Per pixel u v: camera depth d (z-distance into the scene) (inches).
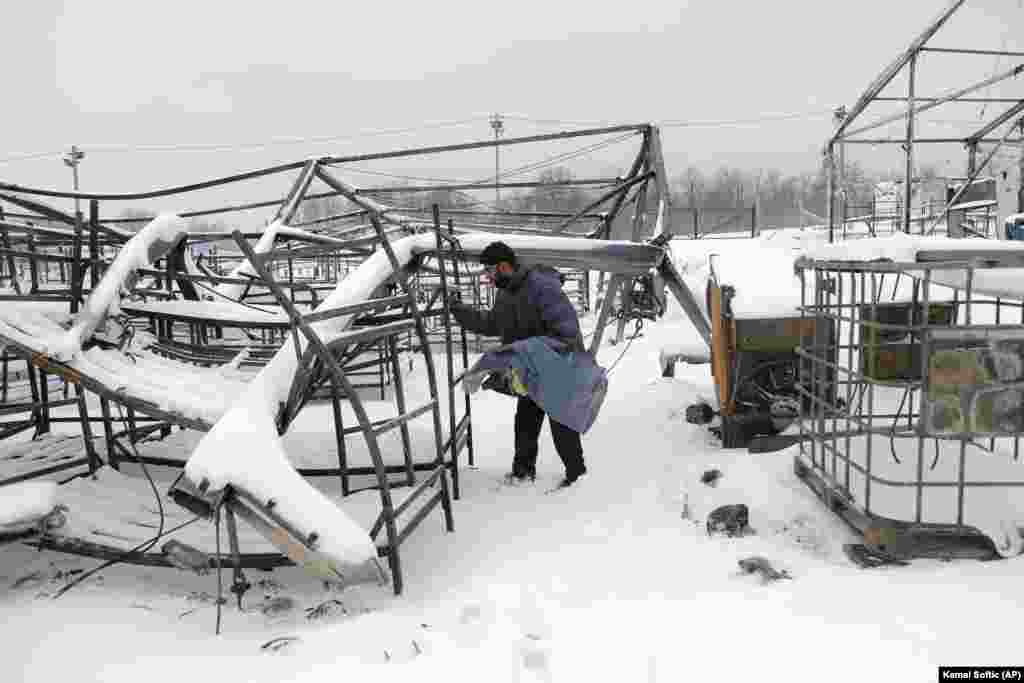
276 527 107.3
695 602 105.7
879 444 154.3
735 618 99.0
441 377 371.2
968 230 539.8
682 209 904.9
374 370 368.2
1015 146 538.3
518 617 103.3
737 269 203.8
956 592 102.6
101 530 129.2
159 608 114.7
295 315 110.7
